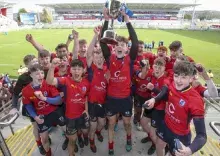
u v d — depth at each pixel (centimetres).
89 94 438
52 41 4012
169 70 461
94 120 437
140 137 506
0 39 4431
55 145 480
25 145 511
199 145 241
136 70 497
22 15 9356
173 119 297
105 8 401
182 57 402
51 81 358
